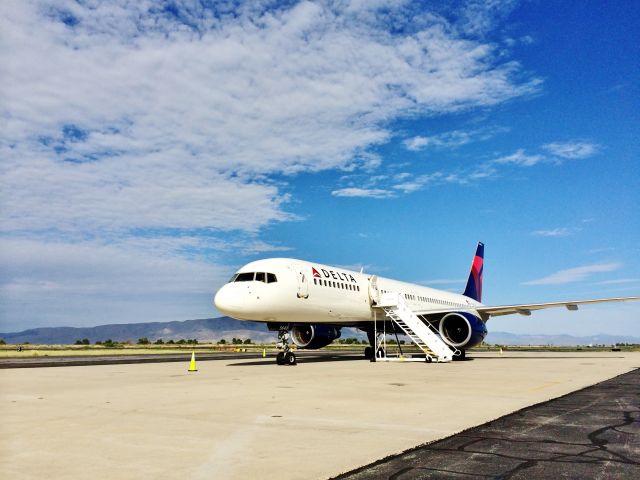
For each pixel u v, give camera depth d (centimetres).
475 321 3019
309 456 644
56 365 2641
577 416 968
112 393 1292
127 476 553
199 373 1989
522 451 684
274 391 1340
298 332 3034
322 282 2617
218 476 555
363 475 567
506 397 1233
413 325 2862
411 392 1327
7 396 1234
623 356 4259
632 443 736
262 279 2306
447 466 607
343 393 1299
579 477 566
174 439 738
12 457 632
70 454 648
